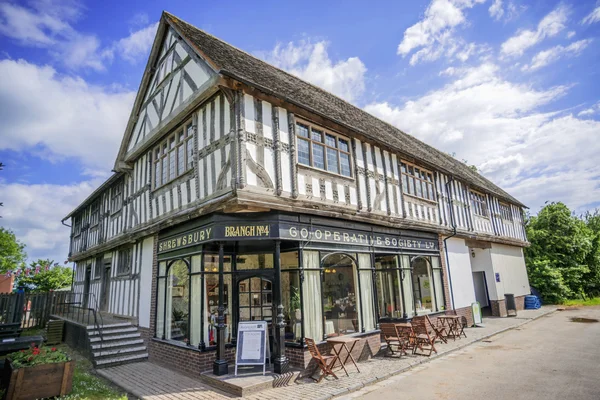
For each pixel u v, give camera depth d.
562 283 18.86
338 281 7.86
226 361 6.26
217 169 6.58
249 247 7.70
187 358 6.85
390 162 9.84
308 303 6.86
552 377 5.92
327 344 7.00
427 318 9.25
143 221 9.55
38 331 12.72
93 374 7.17
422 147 14.98
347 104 12.31
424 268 10.76
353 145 8.70
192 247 7.29
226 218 6.52
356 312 7.93
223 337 6.33
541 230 20.77
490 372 6.42
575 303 18.16
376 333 8.13
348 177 8.24
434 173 11.98
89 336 8.56
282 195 6.58
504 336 10.13
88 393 5.77
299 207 6.77
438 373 6.53
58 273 22.97
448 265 11.85
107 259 13.02
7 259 22.75
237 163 6.07
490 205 15.87
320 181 7.50
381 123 13.52
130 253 10.84
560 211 20.80
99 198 14.39
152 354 8.27
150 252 9.44
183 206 7.58
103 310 12.62
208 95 6.90
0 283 20.95
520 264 17.83
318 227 7.31
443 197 12.16
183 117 7.88
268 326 7.38
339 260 7.98
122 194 11.59
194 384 6.11
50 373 5.36
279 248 6.62
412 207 10.33
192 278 7.26
